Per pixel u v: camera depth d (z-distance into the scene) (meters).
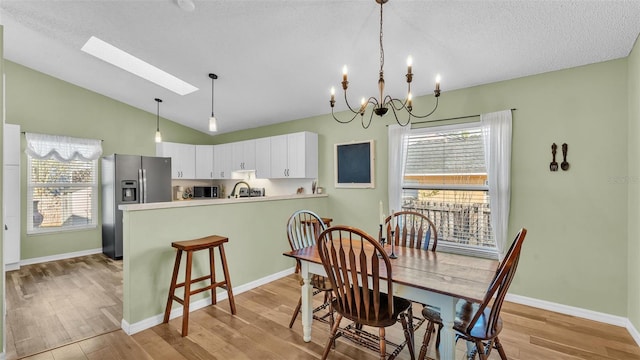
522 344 2.22
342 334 2.03
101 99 4.94
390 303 1.67
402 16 2.30
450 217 3.34
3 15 2.94
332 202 4.34
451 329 1.56
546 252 2.79
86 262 4.41
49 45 3.56
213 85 3.92
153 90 4.53
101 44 3.80
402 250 2.32
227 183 6.29
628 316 2.43
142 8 2.57
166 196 5.16
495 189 2.97
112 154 4.93
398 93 3.54
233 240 3.21
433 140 3.44
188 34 2.85
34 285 3.46
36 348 2.19
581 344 2.21
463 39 2.46
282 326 2.52
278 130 5.14
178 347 2.21
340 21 2.45
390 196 3.65
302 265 2.25
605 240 2.54
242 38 2.85
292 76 3.49
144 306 2.50
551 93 2.76
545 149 2.78
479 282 1.61
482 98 3.12
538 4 2.02
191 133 6.10
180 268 2.75
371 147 3.91
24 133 4.25
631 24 2.09
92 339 2.32
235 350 2.18
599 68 2.55
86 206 4.88
